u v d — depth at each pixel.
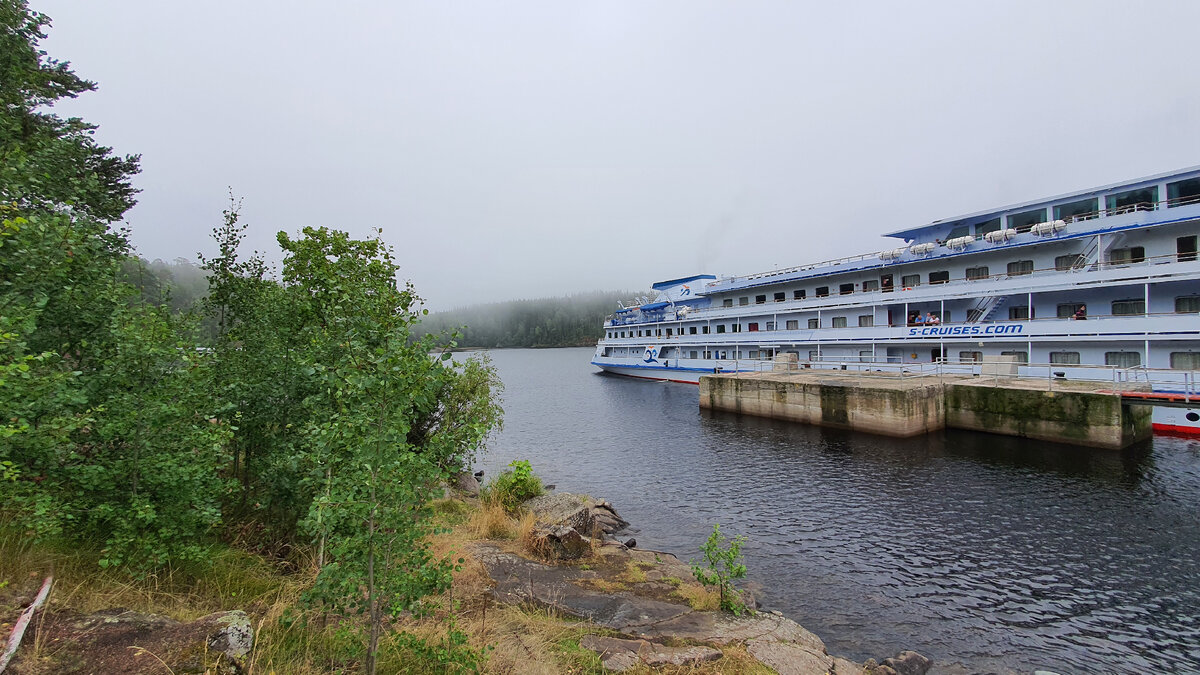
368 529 5.01
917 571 13.81
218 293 10.20
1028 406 26.53
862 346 39.62
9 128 9.05
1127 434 24.30
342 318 7.01
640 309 66.88
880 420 29.03
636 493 22.00
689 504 20.11
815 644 9.41
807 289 45.91
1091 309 29.50
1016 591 12.70
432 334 5.69
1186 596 12.28
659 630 9.26
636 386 62.22
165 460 6.41
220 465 7.49
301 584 7.41
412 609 5.46
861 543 15.67
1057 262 31.28
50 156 8.84
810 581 13.35
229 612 5.43
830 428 31.73
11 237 6.00
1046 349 30.45
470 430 5.87
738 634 9.21
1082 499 18.61
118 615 5.19
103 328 6.91
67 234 6.43
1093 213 30.39
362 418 4.75
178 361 7.14
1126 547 14.84
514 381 81.19
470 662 5.92
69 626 4.86
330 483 4.96
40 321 6.72
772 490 21.25
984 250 33.44
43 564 5.82
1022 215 33.72
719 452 28.34
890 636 10.88
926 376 33.81
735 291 52.69
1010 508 18.09
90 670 4.27
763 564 14.41
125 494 6.57
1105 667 9.88
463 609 8.85
